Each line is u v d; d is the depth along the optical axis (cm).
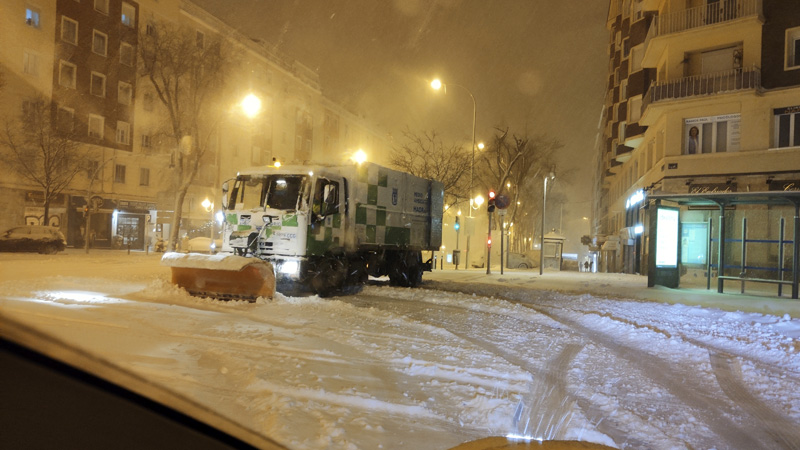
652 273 1889
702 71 2692
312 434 382
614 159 4325
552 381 614
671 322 1092
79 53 3991
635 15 3594
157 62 3547
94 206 3769
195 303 1062
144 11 4466
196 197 5031
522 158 4269
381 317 999
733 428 494
